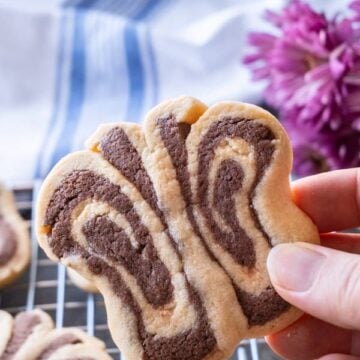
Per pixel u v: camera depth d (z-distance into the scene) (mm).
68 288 321
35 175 355
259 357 301
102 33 407
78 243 230
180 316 225
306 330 266
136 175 229
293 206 229
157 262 227
